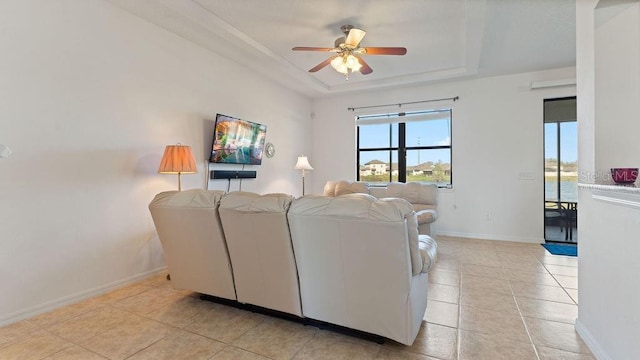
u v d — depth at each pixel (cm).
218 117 380
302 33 341
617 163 172
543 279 295
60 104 239
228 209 200
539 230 454
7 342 186
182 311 228
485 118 480
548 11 288
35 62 225
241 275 213
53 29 235
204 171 376
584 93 190
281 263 195
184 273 239
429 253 186
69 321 213
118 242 280
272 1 277
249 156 439
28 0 222
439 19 310
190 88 354
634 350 135
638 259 133
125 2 273
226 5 283
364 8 289
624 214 143
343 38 330
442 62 430
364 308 175
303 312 198
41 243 228
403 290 163
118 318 217
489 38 344
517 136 462
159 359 168
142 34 302
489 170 479
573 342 184
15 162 215
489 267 333
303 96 587
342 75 496
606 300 160
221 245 215
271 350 176
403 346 180
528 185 458
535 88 447
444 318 215
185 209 217
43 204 229
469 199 493
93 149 261
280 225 187
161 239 240
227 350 177
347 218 164
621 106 172
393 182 519
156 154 316
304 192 589
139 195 299
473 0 257
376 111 559
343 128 590
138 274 297
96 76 263
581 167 194
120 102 282
